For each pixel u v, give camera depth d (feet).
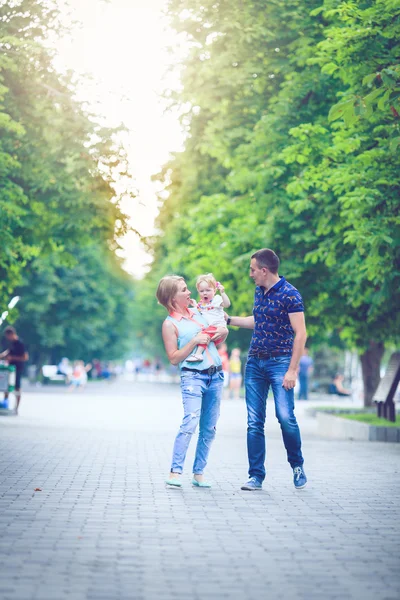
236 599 20.11
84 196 78.33
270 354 38.34
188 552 25.08
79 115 75.41
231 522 29.99
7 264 81.10
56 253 86.12
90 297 245.65
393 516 31.81
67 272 242.17
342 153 71.77
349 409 96.84
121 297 319.27
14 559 23.66
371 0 59.72
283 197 79.92
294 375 37.86
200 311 39.45
